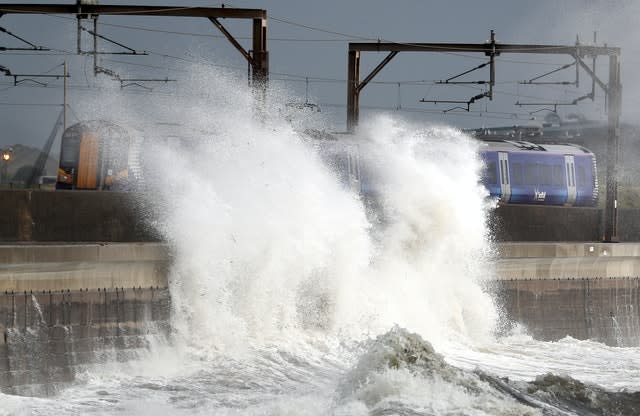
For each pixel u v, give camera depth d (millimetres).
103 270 60594
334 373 57875
